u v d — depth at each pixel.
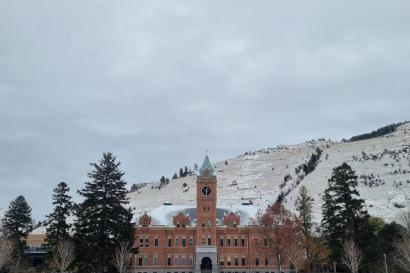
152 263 150.00
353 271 102.88
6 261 104.69
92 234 112.38
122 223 115.62
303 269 140.00
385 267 99.12
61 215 123.19
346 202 111.81
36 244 173.12
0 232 143.75
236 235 152.00
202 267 148.88
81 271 113.31
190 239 152.25
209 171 154.50
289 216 131.50
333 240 112.19
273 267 148.88
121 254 112.44
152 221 155.38
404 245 95.50
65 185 125.56
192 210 161.75
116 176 117.69
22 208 132.88
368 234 109.81
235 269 149.50
